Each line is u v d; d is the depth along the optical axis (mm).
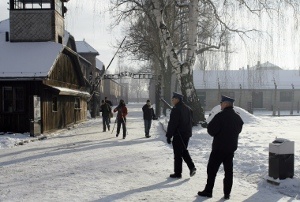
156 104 35750
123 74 47344
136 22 31750
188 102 20547
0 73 18438
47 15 22438
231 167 6602
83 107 31062
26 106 19047
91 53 49312
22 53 20531
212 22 23000
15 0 22531
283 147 7531
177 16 30266
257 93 52062
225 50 23078
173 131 8094
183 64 20703
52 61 19531
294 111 49594
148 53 35031
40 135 17969
